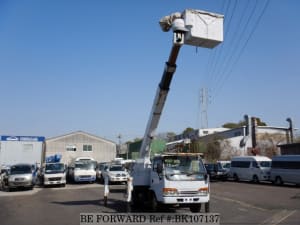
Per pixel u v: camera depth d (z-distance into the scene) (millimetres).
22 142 32625
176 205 13109
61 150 54156
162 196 12109
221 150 50000
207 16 11188
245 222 11359
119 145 72875
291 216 12562
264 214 13062
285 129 50500
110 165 31125
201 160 12688
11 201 19125
